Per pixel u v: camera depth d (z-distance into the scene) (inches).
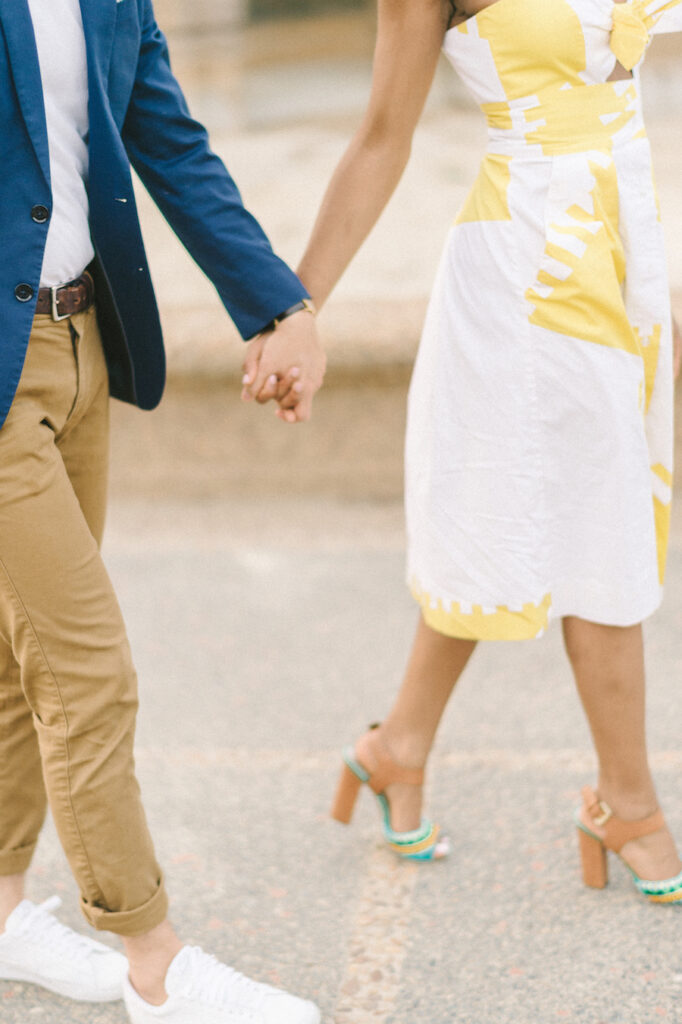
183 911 95.0
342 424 191.2
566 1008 82.0
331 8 518.0
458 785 112.0
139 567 171.9
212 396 192.2
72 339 72.7
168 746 122.6
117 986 84.5
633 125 82.7
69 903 96.2
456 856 101.1
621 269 83.4
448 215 228.7
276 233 230.5
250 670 139.2
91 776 72.9
